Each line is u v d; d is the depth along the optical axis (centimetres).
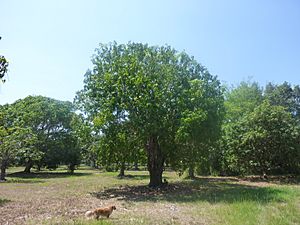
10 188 2398
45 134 4703
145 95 2130
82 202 1647
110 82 2231
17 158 3488
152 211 1340
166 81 2353
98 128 2230
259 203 1462
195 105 2262
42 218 1180
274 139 2983
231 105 4053
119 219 1149
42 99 4881
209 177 3566
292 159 3039
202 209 1359
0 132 2497
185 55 2552
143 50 2552
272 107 3200
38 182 3000
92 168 6906
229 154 3256
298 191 1952
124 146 2300
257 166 3186
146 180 3253
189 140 2238
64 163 4928
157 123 2123
